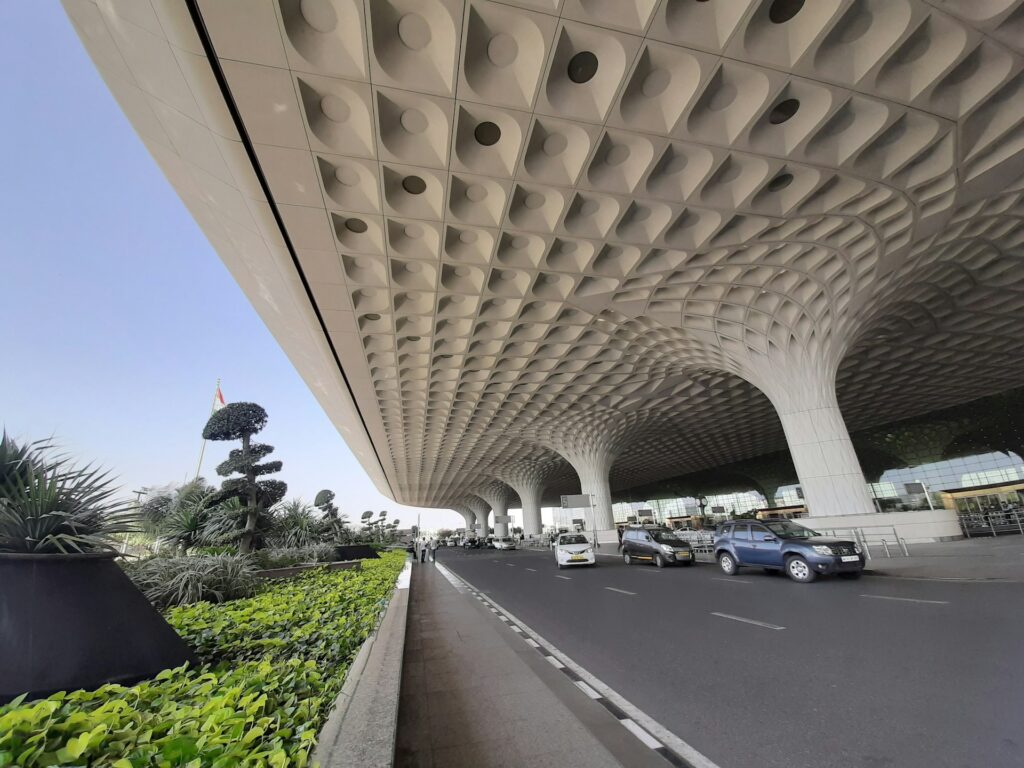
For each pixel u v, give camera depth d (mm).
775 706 4137
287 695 2844
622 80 7832
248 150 8711
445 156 9211
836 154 10031
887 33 7551
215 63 7059
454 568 23312
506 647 6770
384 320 16578
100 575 3654
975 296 19312
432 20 6934
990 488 33719
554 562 23891
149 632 3664
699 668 5328
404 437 35562
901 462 45281
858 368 26531
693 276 15141
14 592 3219
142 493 19422
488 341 19578
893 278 14906
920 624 6332
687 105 8398
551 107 8234
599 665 5715
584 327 18922
